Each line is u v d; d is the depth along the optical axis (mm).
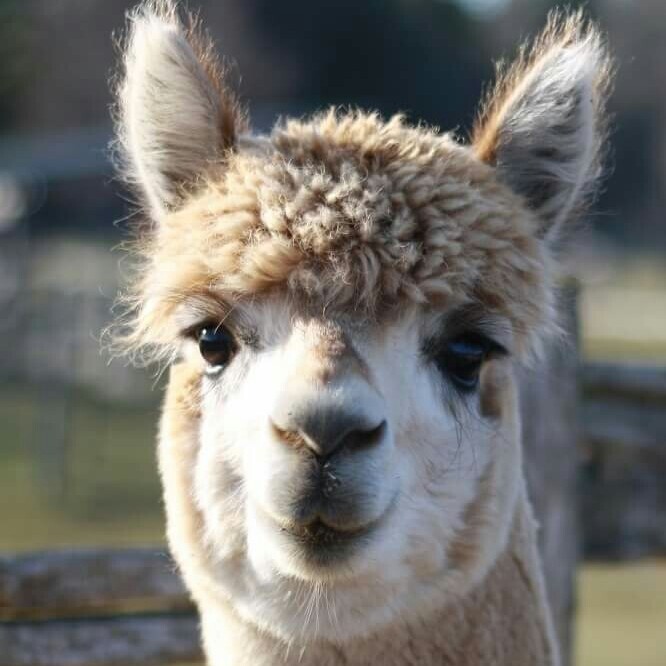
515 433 5832
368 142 5566
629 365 8641
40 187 54969
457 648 5609
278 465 4895
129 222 6734
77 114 60656
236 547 5418
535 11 63875
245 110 6809
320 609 5301
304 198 5277
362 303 5094
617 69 7070
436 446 5363
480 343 5480
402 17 62781
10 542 19969
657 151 66438
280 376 4977
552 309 5938
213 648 5801
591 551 8586
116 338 6277
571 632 7852
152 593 7465
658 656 15086
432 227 5309
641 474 8609
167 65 5961
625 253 63750
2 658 7293
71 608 7430
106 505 23375
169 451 5762
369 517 4914
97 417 28438
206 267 5344
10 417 28688
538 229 6023
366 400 4852
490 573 5723
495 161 5996
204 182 5770
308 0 60844
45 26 59688
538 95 6000
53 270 43250
